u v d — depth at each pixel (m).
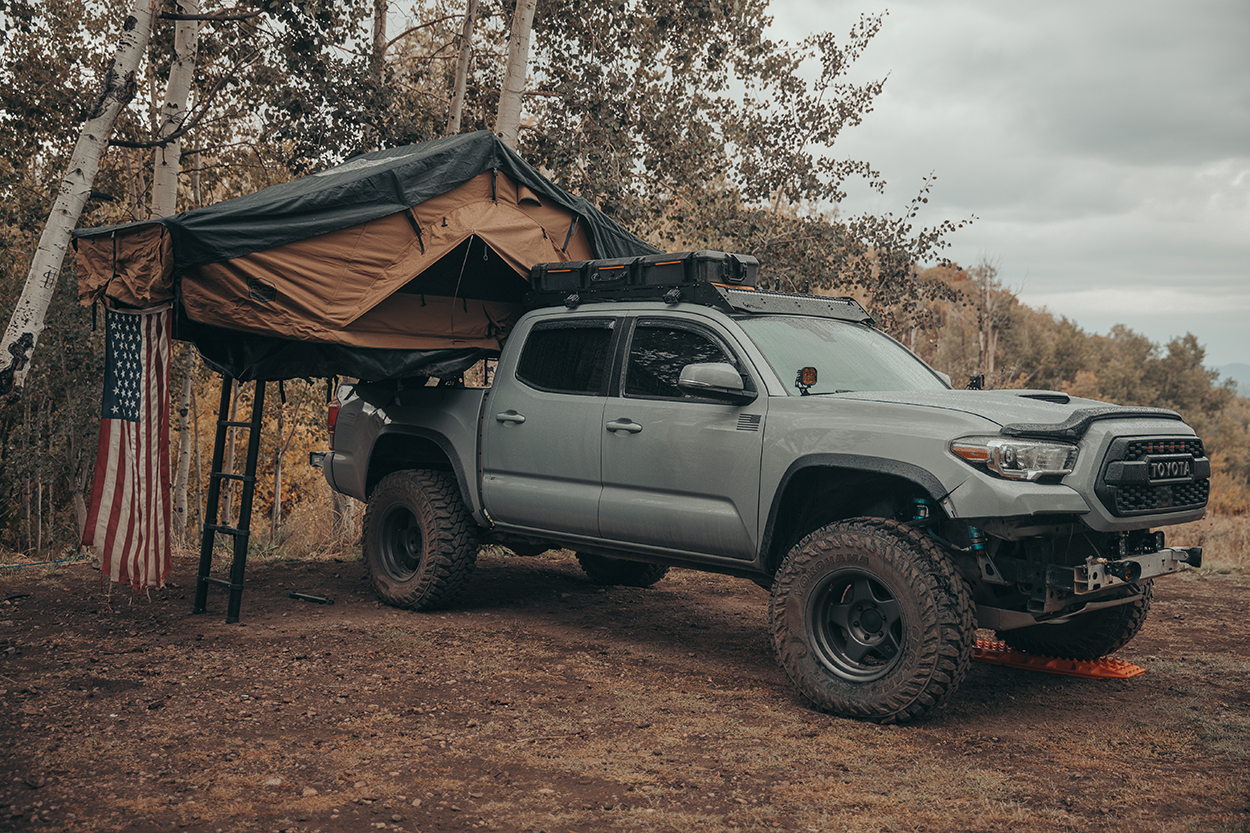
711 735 4.03
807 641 4.46
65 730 3.90
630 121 13.26
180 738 3.84
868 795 3.37
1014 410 4.32
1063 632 5.34
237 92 13.70
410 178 6.05
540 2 12.88
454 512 6.40
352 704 4.37
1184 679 5.17
